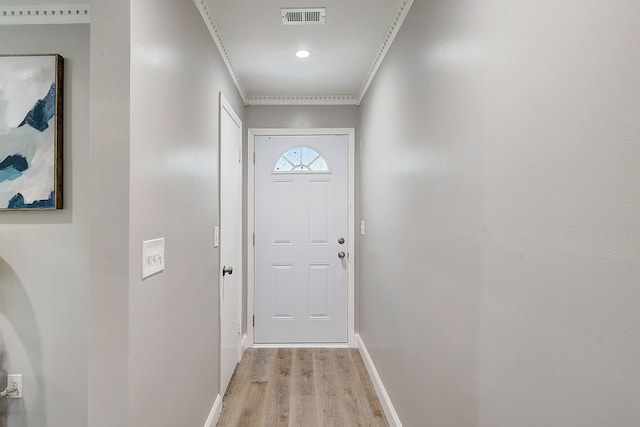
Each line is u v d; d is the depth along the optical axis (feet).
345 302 10.73
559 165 2.31
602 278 1.98
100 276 3.32
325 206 10.75
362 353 9.82
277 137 10.71
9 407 5.79
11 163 5.60
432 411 4.60
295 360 9.66
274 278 10.71
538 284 2.52
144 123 3.62
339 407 7.33
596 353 2.03
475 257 3.46
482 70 3.30
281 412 7.12
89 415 3.30
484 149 3.27
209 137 6.36
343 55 7.97
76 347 5.77
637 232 1.78
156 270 3.92
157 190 3.96
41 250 5.79
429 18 4.74
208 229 6.29
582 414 2.13
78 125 5.77
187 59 5.06
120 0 3.32
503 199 2.97
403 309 5.94
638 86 1.77
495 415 3.10
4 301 5.79
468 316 3.61
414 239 5.37
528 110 2.62
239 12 6.21
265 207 10.69
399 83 6.25
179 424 4.73
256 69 8.71
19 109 5.61
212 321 6.59
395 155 6.51
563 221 2.27
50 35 5.76
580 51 2.13
